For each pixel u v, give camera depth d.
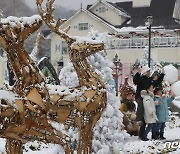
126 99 21.84
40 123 8.05
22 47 8.10
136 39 77.31
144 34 77.31
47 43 81.12
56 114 8.80
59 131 8.33
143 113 20.25
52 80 19.50
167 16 85.81
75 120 9.05
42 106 8.05
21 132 7.95
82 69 9.24
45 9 8.67
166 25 83.00
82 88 9.16
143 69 20.73
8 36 7.96
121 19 84.94
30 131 8.02
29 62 8.13
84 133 9.15
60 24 8.99
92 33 13.99
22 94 8.02
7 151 8.89
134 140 19.80
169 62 72.88
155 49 76.50
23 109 7.87
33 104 7.98
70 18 83.00
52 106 8.66
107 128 13.79
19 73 8.09
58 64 60.72
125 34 78.50
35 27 8.19
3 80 8.33
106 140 13.84
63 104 8.80
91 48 9.23
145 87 20.27
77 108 8.97
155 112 20.31
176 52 75.94
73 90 9.04
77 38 9.23
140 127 20.20
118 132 14.08
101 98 9.20
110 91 14.12
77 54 9.20
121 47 77.56
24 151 17.08
